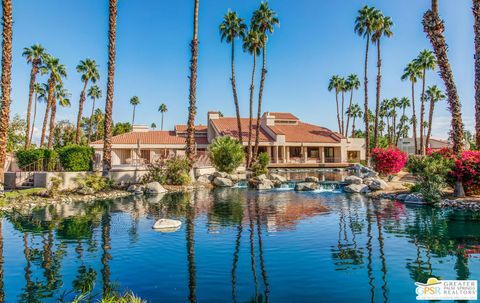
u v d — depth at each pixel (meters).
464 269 6.73
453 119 16.59
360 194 19.44
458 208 13.71
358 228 10.46
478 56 15.62
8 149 42.06
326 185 22.70
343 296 5.59
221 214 13.08
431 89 52.66
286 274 6.61
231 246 8.56
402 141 64.31
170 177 23.22
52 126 41.25
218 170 29.53
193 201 16.89
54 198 16.75
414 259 7.39
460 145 16.44
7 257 7.67
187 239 9.25
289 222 11.50
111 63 20.86
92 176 19.55
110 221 11.70
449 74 16.67
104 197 18.20
